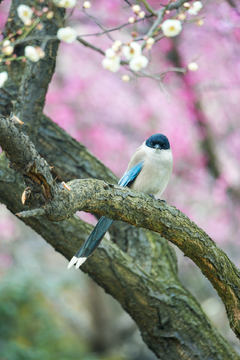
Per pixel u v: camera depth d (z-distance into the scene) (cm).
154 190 697
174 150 1455
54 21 566
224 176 1405
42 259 2230
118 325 1961
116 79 1500
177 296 667
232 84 1405
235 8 1151
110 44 1466
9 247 1766
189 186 1486
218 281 538
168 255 755
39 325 1675
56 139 762
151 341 662
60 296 2017
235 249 1528
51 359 1485
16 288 1688
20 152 356
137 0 536
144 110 1490
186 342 643
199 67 1402
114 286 664
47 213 381
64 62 1559
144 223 500
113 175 778
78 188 413
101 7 1392
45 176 365
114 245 681
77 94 1500
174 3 582
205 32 1359
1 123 344
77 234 660
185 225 510
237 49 1368
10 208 657
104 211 467
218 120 1491
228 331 1623
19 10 426
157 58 1442
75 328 1925
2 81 374
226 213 1445
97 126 1491
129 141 1507
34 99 661
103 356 1812
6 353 1373
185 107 1422
